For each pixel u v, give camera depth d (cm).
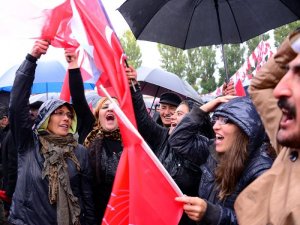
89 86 696
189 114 270
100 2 285
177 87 566
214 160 241
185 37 327
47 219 294
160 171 213
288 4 303
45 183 296
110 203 220
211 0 319
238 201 151
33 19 277
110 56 271
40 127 307
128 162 219
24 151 309
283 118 128
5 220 519
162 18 326
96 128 358
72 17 283
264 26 312
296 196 125
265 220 136
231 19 318
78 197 309
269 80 172
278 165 142
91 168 323
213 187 232
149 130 308
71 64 349
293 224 123
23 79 295
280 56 162
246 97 222
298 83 123
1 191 502
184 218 281
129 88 271
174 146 271
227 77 319
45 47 288
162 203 212
